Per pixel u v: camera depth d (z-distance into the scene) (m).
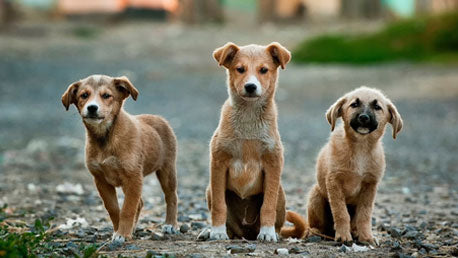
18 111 26.61
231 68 9.23
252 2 57.62
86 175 15.33
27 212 11.13
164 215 11.34
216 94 31.03
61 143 19.67
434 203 12.24
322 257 7.79
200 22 50.94
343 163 8.89
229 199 9.52
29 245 7.94
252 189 9.29
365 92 9.07
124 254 7.87
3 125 23.38
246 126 8.97
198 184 14.44
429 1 49.06
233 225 9.60
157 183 14.77
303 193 13.58
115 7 51.22
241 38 44.03
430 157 17.94
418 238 9.31
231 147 9.02
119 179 9.12
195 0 50.91
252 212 9.61
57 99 29.62
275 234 9.02
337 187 8.96
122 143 8.96
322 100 29.03
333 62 37.25
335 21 49.94
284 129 22.95
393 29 38.59
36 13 51.91
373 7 50.78
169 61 38.66
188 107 27.58
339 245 8.72
